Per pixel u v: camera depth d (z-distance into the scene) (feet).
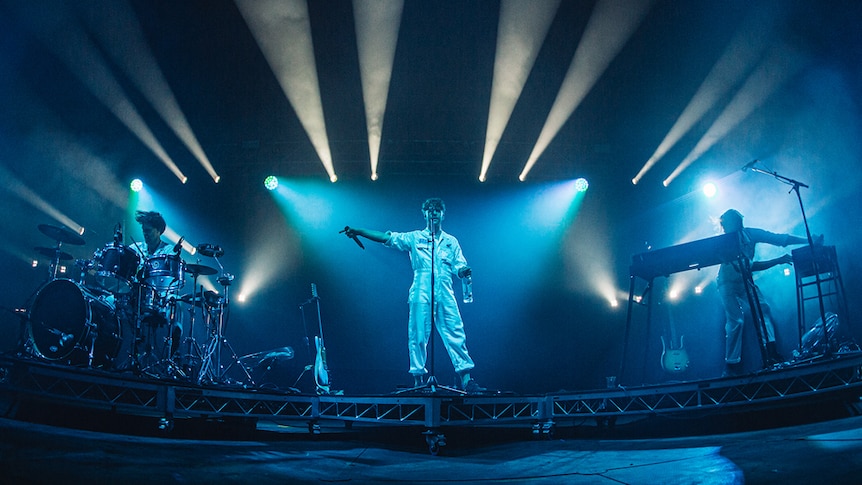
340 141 50.14
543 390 49.52
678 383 25.27
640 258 29.27
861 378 22.66
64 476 14.12
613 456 21.54
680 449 21.56
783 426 24.66
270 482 16.67
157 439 21.67
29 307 25.95
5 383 20.85
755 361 29.58
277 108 46.96
